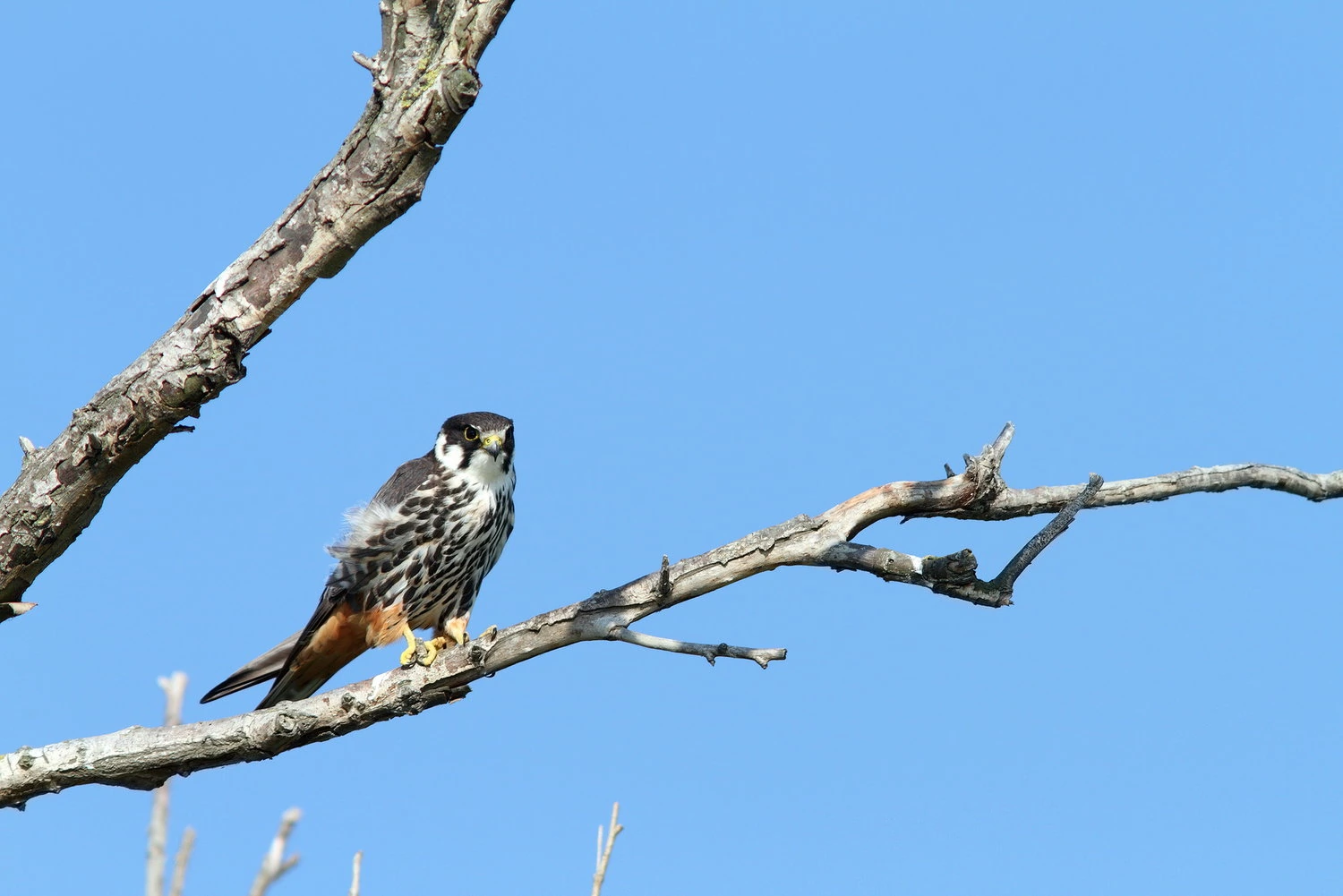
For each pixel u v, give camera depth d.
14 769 9.28
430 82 7.91
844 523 9.27
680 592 9.35
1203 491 10.03
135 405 8.73
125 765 9.33
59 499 9.09
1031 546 8.88
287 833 5.28
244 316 8.51
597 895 6.52
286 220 8.44
